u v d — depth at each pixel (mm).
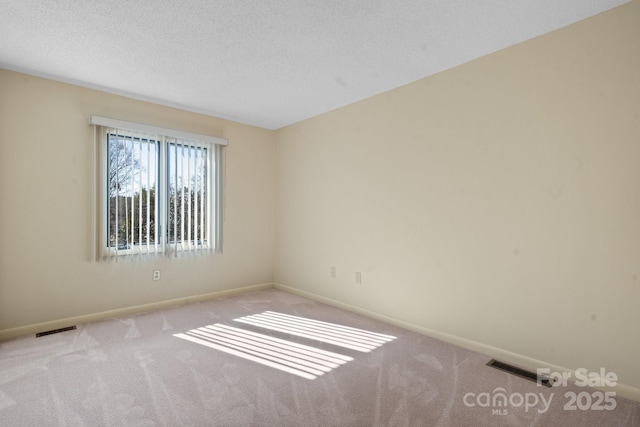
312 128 4145
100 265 3303
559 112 2242
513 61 2449
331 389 2061
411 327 3104
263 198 4629
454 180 2797
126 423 1707
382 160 3361
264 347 2682
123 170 3396
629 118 1979
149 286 3621
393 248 3268
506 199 2494
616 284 2031
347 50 2514
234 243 4328
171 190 3732
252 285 4531
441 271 2891
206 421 1736
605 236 2070
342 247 3781
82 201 3195
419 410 1853
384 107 3336
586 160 2133
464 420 1766
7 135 2832
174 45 2434
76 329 3025
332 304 3887
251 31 2252
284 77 2992
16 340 2766
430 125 2961
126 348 2627
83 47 2459
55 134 3053
